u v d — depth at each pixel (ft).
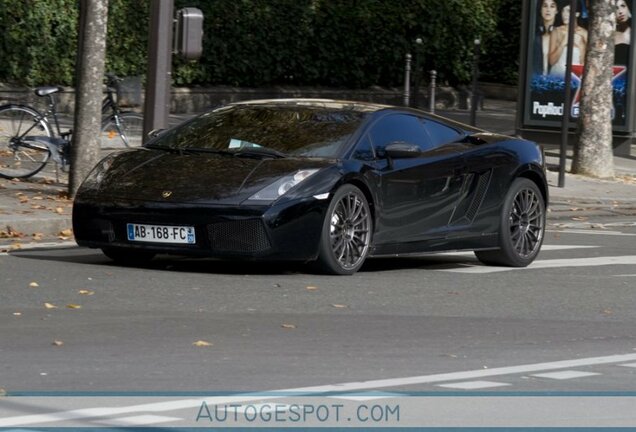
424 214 71.46
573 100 147.43
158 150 69.97
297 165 66.28
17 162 101.40
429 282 68.23
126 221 65.87
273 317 56.08
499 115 191.93
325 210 65.51
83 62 92.99
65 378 43.01
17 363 45.27
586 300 64.18
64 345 48.65
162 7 91.25
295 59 177.99
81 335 50.60
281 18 174.91
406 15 188.34
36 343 48.85
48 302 57.62
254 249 63.93
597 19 133.49
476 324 56.49
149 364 45.65
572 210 113.80
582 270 75.20
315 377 44.11
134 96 108.78
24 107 102.22
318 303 59.88
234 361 46.62
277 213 63.93
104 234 66.69
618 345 52.54
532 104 149.69
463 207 73.56
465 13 194.59
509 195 75.61
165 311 56.39
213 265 70.74
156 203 65.05
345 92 184.44
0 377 42.91
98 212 66.59
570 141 149.48
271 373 44.62
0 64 148.36
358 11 182.91
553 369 47.03
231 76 172.55
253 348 49.19
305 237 65.05
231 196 64.34
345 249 67.41
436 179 71.77
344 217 67.05
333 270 67.05
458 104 196.85
